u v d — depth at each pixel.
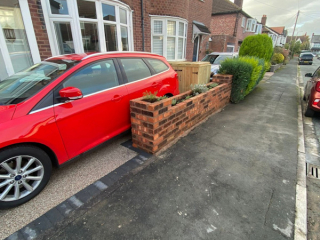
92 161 2.73
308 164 2.89
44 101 2.04
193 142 3.31
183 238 1.62
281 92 7.65
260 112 5.10
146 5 7.21
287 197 2.12
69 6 4.71
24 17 4.18
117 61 2.95
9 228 1.70
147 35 7.59
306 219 1.85
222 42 16.36
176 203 1.99
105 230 1.69
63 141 2.19
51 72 2.38
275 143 3.37
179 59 9.27
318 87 4.58
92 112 2.46
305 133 4.06
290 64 23.80
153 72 3.54
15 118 1.83
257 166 2.68
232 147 3.18
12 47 4.33
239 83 5.57
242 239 1.62
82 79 2.45
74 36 4.98
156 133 2.81
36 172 2.08
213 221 1.79
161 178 2.37
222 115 4.77
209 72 5.67
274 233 1.68
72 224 1.74
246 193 2.15
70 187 2.22
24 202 1.95
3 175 1.77
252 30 23.11
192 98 3.69
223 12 18.48
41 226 1.72
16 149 1.79
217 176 2.44
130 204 1.97
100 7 5.19
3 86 2.38
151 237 1.63
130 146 3.15
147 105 2.63
